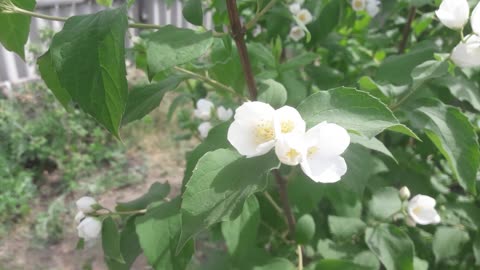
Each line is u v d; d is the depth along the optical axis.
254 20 0.22
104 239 0.26
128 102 0.25
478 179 0.32
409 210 0.29
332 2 0.36
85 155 0.79
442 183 0.39
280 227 0.32
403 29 0.44
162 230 0.23
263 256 0.26
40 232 0.66
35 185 0.74
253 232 0.25
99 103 0.15
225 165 0.17
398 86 0.29
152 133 0.89
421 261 0.31
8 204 0.68
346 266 0.25
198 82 0.42
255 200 0.25
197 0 0.22
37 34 0.97
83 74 0.15
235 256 0.24
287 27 0.37
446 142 0.24
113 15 0.16
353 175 0.24
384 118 0.17
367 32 0.44
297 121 0.17
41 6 0.94
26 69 1.01
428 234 0.37
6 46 0.22
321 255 0.30
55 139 0.80
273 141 0.17
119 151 0.83
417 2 0.32
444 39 0.38
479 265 0.33
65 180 0.76
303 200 0.28
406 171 0.36
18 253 0.63
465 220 0.34
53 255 0.63
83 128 0.84
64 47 0.16
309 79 0.39
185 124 0.42
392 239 0.28
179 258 0.23
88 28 0.16
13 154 0.77
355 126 0.17
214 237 0.33
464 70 0.31
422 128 0.25
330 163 0.17
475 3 0.31
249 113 0.18
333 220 0.29
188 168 0.22
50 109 0.87
